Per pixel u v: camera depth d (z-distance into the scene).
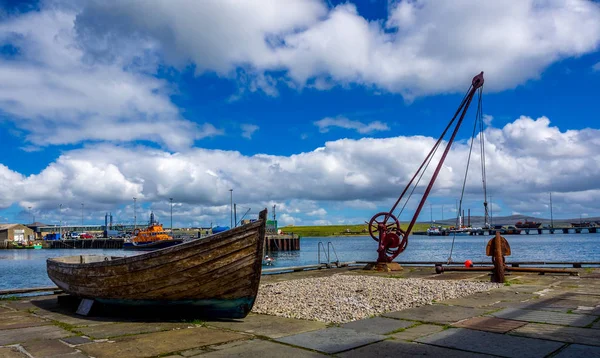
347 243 113.56
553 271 14.20
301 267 19.16
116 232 121.81
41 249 105.88
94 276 9.09
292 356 5.75
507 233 143.38
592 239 107.44
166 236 79.56
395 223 18.11
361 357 5.64
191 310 8.70
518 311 8.33
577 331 6.65
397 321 7.76
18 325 8.12
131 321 8.41
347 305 9.22
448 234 150.62
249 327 7.61
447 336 6.57
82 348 6.32
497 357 5.50
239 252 8.02
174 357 5.81
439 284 12.33
